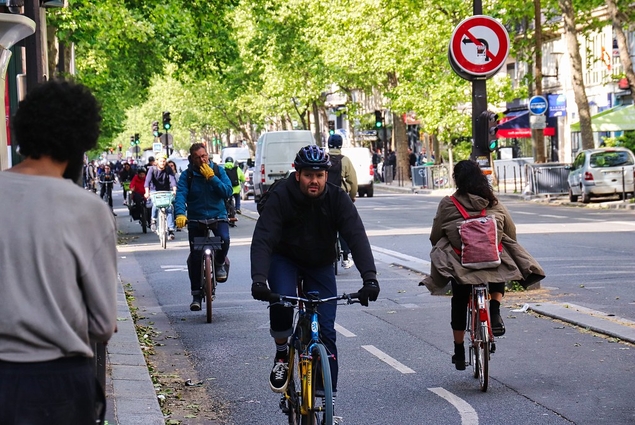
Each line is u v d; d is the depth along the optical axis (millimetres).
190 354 12703
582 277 18625
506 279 10133
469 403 9703
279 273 8141
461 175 10406
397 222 35188
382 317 15148
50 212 4266
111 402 9328
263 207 7984
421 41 58969
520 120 74375
